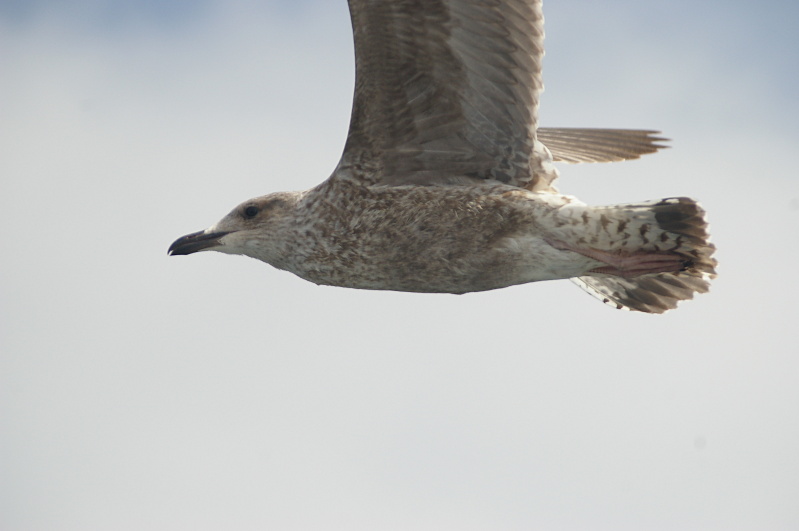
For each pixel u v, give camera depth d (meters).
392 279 12.69
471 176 12.45
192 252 13.62
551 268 12.21
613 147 14.88
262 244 13.34
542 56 11.75
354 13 11.40
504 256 12.17
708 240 11.72
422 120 12.16
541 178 12.36
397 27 11.51
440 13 11.41
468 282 12.48
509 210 12.07
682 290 13.34
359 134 12.30
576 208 11.90
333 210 12.66
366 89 11.96
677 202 11.55
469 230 12.18
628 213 11.73
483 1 11.39
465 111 12.11
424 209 12.27
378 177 12.45
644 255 12.02
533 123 12.07
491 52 11.71
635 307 13.67
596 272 12.21
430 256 12.36
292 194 13.39
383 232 12.44
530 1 11.51
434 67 11.80
